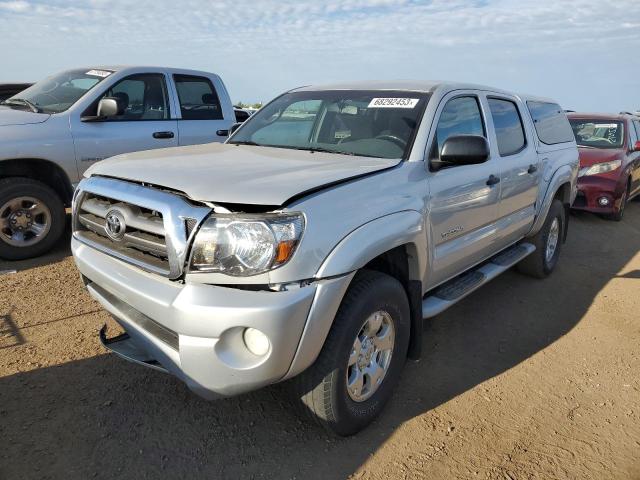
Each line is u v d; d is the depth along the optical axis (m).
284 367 2.49
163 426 2.98
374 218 2.83
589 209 9.35
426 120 3.56
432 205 3.37
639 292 5.75
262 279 2.41
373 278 2.90
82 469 2.62
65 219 5.65
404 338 3.21
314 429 3.05
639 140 10.96
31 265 5.30
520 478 2.77
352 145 3.62
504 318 4.85
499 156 4.45
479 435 3.10
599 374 3.91
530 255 5.79
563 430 3.19
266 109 4.49
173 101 6.59
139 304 2.61
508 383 3.70
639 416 3.39
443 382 3.67
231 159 3.20
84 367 3.50
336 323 2.70
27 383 3.28
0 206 5.20
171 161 3.10
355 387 2.91
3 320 4.08
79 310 4.32
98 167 3.16
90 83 6.10
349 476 2.71
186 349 2.45
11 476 2.53
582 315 5.02
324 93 4.25
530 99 5.61
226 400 3.25
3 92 8.18
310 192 2.62
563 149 6.07
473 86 4.37
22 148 5.25
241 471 2.69
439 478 2.73
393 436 3.04
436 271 3.62
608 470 2.87
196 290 2.43
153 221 2.62
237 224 2.39
